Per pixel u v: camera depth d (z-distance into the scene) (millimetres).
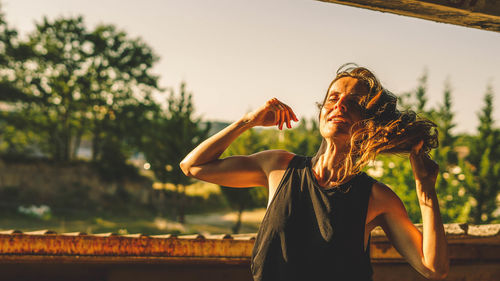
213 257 2143
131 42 47438
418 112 1335
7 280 2268
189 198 40250
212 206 40031
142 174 47156
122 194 42094
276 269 1239
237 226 22703
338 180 1280
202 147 1473
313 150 19781
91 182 42188
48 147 47656
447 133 17516
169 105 25547
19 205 37594
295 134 20156
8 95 43062
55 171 41938
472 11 1779
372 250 2273
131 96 47344
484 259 2406
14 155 42062
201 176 1477
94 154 46250
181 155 25266
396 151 1314
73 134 47750
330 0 1801
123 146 47000
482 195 12023
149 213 39719
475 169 14320
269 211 1301
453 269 2383
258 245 1293
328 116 1319
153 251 2072
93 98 46031
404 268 2373
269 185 1392
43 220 33656
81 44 45969
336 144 1300
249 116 1435
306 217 1256
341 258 1196
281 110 1403
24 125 44250
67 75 45469
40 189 40500
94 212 38219
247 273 2416
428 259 1209
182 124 25281
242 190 22266
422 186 1274
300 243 1233
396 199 1306
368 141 1239
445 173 8781
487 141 15648
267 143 20125
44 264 2324
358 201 1246
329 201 1236
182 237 2123
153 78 47594
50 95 44844
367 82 1335
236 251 2180
